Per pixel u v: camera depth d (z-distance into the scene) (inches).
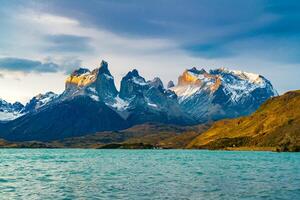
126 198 2928.2
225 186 3688.5
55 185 3764.8
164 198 2933.1
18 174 5009.8
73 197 2987.2
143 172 5378.9
